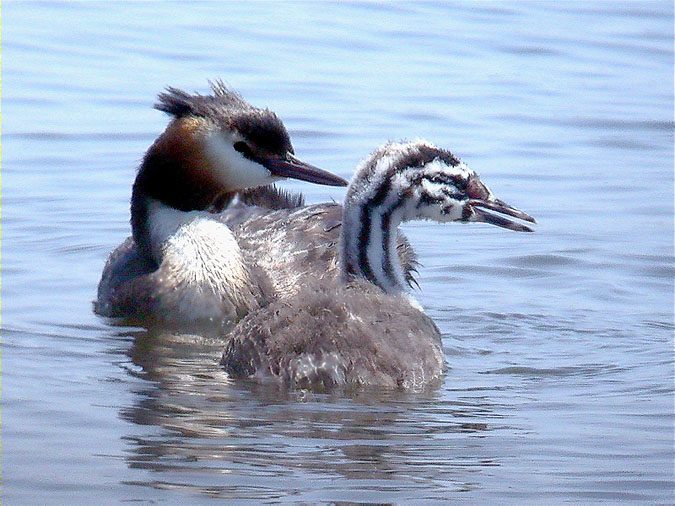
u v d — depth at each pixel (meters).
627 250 18.00
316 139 21.75
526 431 11.91
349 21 29.12
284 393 12.71
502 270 17.38
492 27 29.20
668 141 22.97
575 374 13.69
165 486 10.62
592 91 25.41
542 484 10.80
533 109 24.20
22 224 18.52
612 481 10.90
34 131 22.05
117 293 15.83
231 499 10.35
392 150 14.44
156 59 25.73
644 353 14.45
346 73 25.58
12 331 14.80
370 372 12.85
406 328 13.37
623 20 30.12
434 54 27.17
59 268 17.16
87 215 18.89
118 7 29.20
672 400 12.81
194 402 12.43
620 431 11.95
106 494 10.45
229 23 28.47
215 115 16.33
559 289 16.75
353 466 11.01
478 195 14.61
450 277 17.09
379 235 14.37
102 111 23.05
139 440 11.49
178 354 14.18
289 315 13.30
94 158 21.09
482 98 24.64
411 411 12.34
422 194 14.38
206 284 15.63
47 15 28.20
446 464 11.13
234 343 13.57
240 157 16.42
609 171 21.36
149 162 16.25
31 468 10.92
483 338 14.95
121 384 12.99
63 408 12.26
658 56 27.70
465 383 13.26
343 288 13.82
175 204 16.14
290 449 11.35
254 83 24.45
